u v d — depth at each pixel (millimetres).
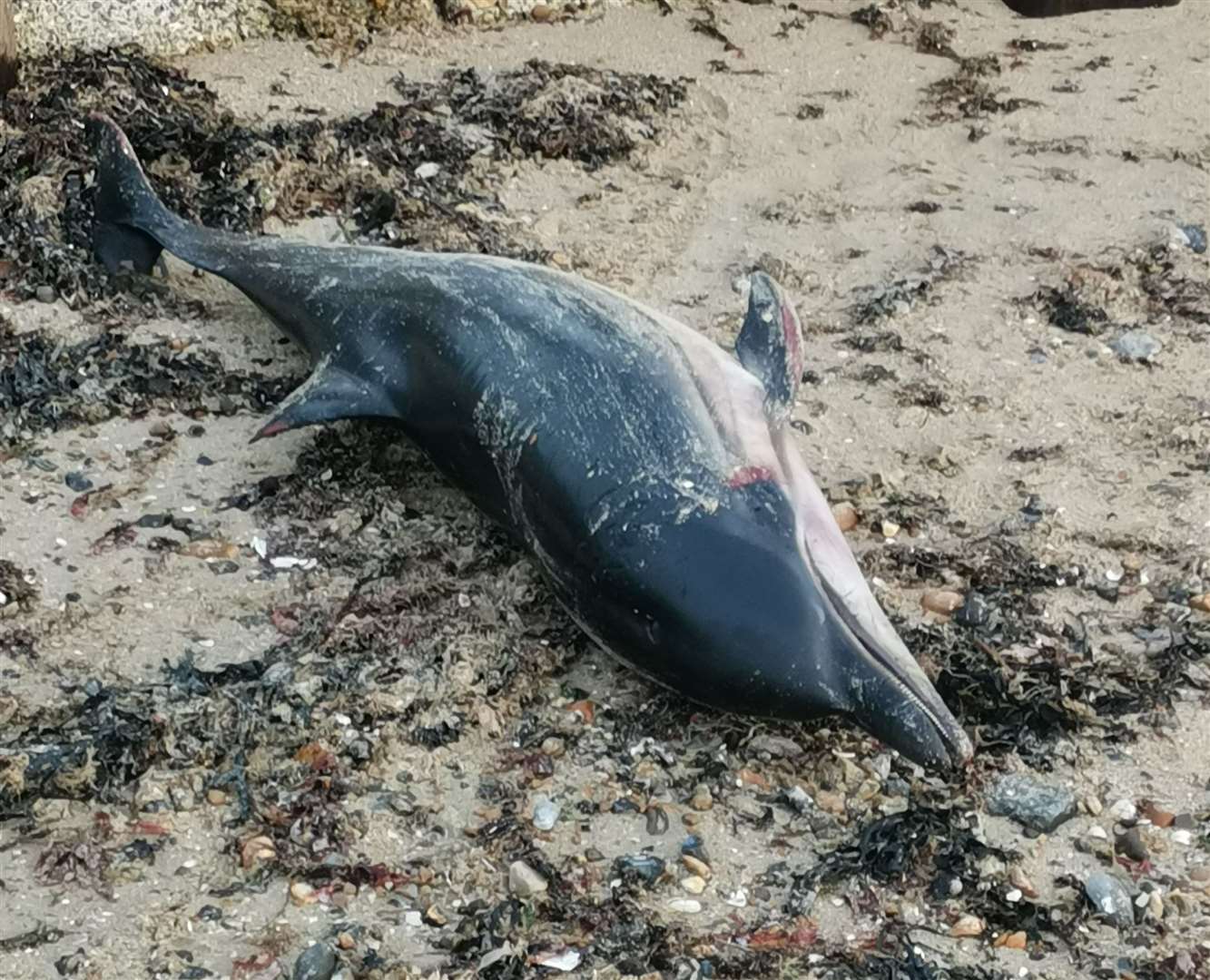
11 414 2441
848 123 3449
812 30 3875
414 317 2287
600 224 3043
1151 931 1771
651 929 1748
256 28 3594
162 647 2080
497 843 1845
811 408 2586
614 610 1965
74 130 3025
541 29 3775
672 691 2053
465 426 2168
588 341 2146
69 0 3389
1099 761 1983
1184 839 1880
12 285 2727
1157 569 2285
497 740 1987
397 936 1730
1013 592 2238
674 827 1882
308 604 2164
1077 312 2830
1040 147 3383
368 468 2408
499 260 2365
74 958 1679
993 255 3006
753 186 3205
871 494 2402
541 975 1691
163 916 1737
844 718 1863
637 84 3471
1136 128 3475
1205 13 4086
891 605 2205
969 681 2064
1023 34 3926
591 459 2021
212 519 2295
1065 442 2531
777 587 1884
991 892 1809
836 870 1827
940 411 2590
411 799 1896
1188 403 2625
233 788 1892
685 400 2076
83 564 2199
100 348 2588
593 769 1952
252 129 3172
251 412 2510
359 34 3637
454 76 3480
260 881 1785
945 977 1708
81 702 1987
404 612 2156
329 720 1977
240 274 2555
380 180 3082
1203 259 3010
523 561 2246
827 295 2877
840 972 1712
